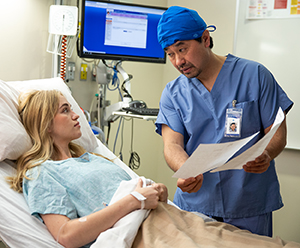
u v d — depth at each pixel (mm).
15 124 1487
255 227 1473
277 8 2467
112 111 2523
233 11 2646
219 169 1229
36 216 1277
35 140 1512
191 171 1121
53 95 1569
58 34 2256
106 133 2920
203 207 1494
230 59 1498
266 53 2521
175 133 1527
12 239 1211
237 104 1438
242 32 2580
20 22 2262
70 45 2516
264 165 1295
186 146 1526
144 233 1179
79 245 1197
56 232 1210
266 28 2508
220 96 1474
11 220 1238
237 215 1465
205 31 1376
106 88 2820
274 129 1045
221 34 2734
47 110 1528
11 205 1289
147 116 2238
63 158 1563
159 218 1267
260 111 1457
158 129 1603
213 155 1088
